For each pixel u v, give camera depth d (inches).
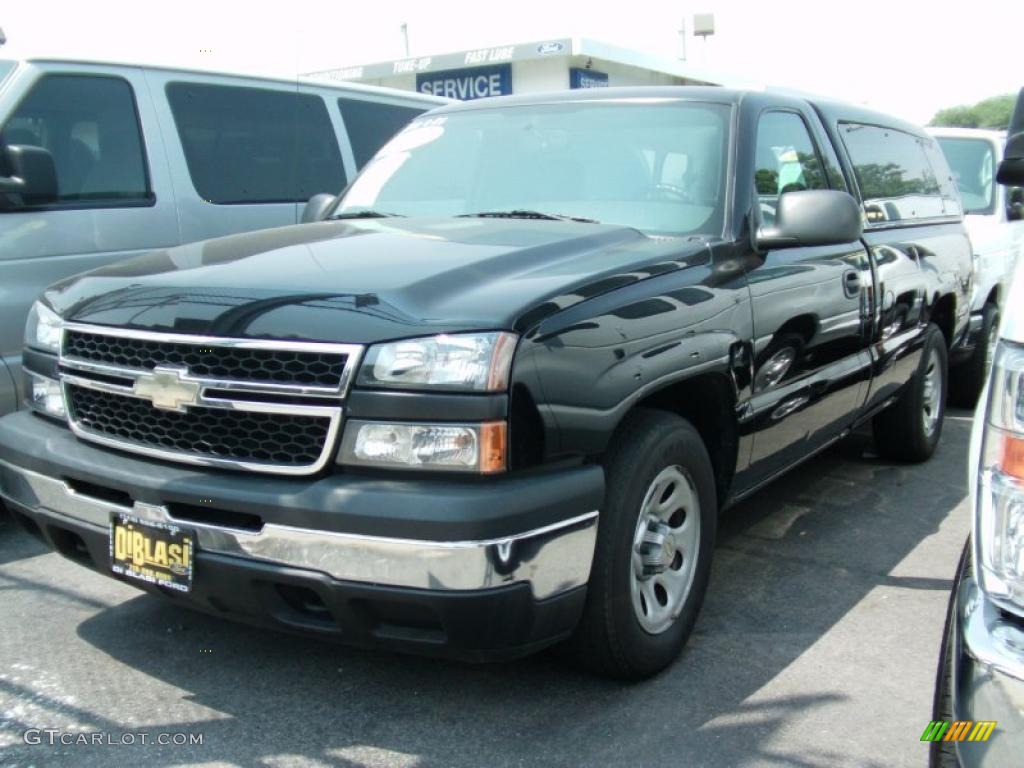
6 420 133.3
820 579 165.3
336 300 108.2
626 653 121.3
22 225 186.5
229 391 107.7
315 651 135.9
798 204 142.2
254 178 234.8
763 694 126.4
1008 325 81.9
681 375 124.9
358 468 102.6
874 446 234.1
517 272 117.5
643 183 153.6
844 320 171.0
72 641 137.9
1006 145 108.7
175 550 110.0
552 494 104.6
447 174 171.5
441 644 103.3
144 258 138.5
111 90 209.0
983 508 79.9
